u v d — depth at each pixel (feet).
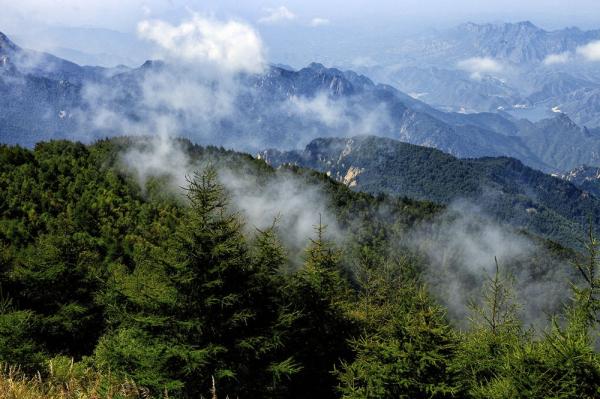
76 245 101.04
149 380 45.47
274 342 55.21
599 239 52.29
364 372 54.95
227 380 51.13
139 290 54.13
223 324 51.83
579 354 41.65
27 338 64.80
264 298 59.06
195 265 52.95
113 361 48.91
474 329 65.10
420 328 54.60
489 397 45.37
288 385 63.87
